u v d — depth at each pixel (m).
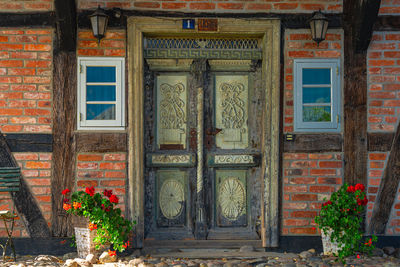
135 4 4.75
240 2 4.79
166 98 5.02
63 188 4.69
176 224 5.00
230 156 4.98
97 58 4.73
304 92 4.83
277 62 4.78
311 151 4.80
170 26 4.76
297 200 4.79
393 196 4.79
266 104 4.82
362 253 4.65
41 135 4.69
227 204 5.04
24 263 4.29
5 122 4.66
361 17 4.58
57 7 4.48
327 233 4.49
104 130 4.74
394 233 4.80
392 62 4.81
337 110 4.81
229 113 5.05
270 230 4.79
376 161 4.80
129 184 4.72
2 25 4.67
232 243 4.91
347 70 4.82
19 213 4.66
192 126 5.00
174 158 4.96
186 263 4.39
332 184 4.80
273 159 4.79
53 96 4.70
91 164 4.71
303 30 4.81
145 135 4.98
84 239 4.38
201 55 4.96
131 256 4.54
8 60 4.67
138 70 4.76
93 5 4.72
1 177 4.55
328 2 4.81
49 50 4.70
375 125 4.81
